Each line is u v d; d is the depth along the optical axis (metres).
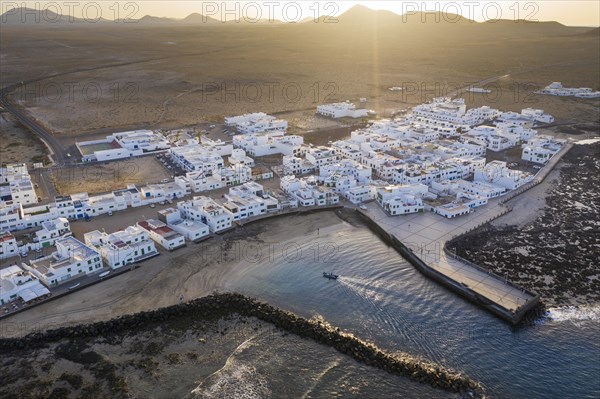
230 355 94.50
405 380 88.19
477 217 153.38
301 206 163.50
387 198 159.50
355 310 108.75
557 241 138.88
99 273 119.88
